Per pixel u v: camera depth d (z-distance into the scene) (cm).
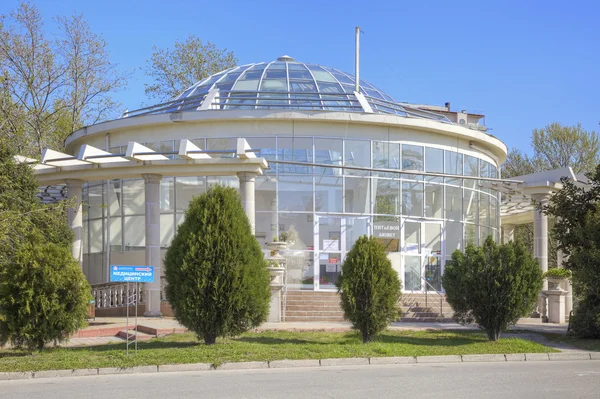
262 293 1647
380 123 2748
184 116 2702
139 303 2434
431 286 2834
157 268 2323
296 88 2969
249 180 2289
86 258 3005
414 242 2823
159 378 1264
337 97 2927
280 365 1423
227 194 1661
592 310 1973
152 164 2306
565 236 2166
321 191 2716
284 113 2677
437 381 1194
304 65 3231
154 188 2338
